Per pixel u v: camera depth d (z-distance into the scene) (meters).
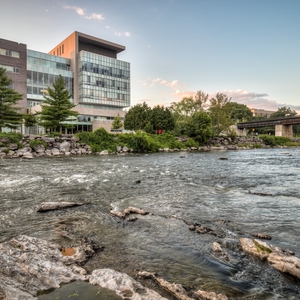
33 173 14.14
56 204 7.10
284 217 6.41
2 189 9.57
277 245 4.73
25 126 46.09
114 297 2.88
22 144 30.48
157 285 3.30
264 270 3.75
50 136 34.97
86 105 76.50
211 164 20.39
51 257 3.87
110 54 85.06
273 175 13.91
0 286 2.84
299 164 20.64
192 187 10.33
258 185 10.84
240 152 40.81
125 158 26.78
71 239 4.89
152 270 3.73
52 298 2.85
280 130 74.50
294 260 3.81
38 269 3.38
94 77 76.00
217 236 5.11
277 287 3.33
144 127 53.91
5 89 32.72
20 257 3.67
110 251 4.37
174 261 4.03
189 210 7.00
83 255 4.11
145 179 12.31
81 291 3.00
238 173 14.75
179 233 5.26
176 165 19.45
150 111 56.81
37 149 30.94
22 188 9.77
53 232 5.27
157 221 6.04
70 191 9.32
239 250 4.45
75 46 73.50
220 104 61.47
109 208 7.14
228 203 7.77
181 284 3.37
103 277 3.28
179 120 65.12
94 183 11.01
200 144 54.62
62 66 73.44
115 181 11.59
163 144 46.84
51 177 12.64
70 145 34.62
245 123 83.25
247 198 8.41
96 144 37.12
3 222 5.87
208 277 3.56
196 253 4.32
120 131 54.88
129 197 8.49
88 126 57.34
